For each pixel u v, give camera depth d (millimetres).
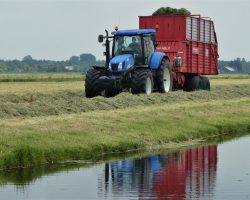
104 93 50062
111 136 32875
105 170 26688
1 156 26250
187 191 22656
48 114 39719
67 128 33062
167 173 26234
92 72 49656
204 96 56281
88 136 31891
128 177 25234
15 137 28984
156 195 21969
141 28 58531
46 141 29297
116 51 51250
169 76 54375
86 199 21406
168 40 57812
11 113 38281
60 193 22312
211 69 63125
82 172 26188
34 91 57219
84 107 42719
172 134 35875
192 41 58719
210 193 22281
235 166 28062
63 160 28422
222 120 42812
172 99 50594
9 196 21828
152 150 32594
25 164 26828
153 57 52500
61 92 56406
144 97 48312
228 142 36312
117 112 40406
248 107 51688
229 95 61875
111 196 21859
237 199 21391
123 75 49531
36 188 23047
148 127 36312
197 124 39969
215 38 63594
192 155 31203
